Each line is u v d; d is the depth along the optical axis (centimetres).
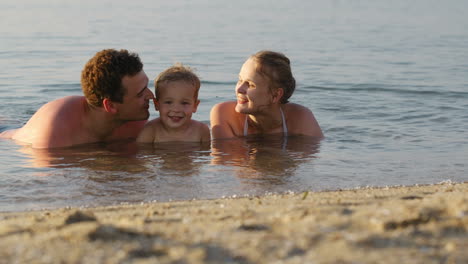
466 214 255
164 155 522
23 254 212
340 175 462
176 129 578
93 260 204
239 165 489
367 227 242
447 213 258
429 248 216
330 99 848
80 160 501
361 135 625
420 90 923
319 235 231
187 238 231
